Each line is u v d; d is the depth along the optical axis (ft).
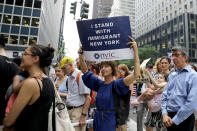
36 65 5.14
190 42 146.41
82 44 7.60
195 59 144.97
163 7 197.26
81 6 22.76
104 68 7.09
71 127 6.57
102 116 6.63
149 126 11.67
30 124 4.50
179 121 6.88
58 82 12.00
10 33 88.02
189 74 7.44
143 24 245.24
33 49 5.07
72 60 9.65
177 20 159.84
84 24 7.43
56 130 6.12
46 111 4.85
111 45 7.06
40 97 4.67
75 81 9.28
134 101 12.90
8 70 7.09
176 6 175.52
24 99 4.37
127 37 6.84
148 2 232.73
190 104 6.81
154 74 14.87
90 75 7.77
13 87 5.00
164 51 178.40
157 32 196.24
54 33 197.06
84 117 8.85
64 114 6.73
